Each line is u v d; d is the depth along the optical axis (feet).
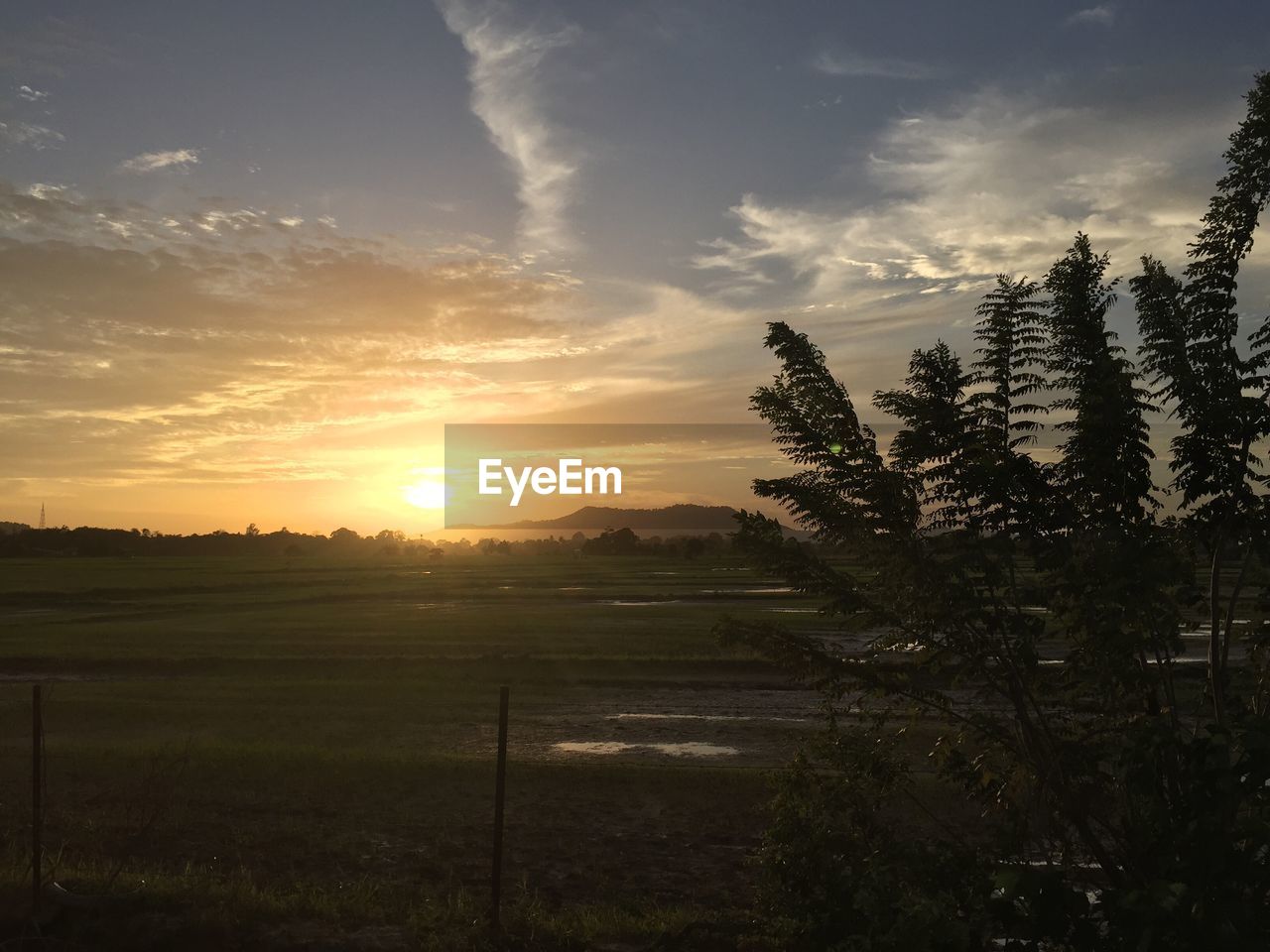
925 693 22.53
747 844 36.42
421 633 119.65
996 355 22.40
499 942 23.82
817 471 22.85
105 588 260.62
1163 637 21.09
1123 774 19.36
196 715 64.18
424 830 37.70
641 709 67.00
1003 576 21.68
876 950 18.67
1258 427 20.84
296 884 29.25
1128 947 16.96
